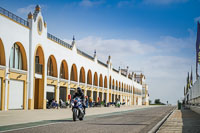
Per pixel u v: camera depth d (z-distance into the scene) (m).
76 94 15.50
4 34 24.16
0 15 23.42
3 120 14.73
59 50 36.66
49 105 34.16
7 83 24.89
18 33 26.64
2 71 24.03
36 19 30.12
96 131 10.10
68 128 10.98
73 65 43.00
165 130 10.88
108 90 63.72
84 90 47.25
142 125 13.02
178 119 18.62
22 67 28.50
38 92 32.56
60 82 37.19
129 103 92.81
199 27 23.09
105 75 61.62
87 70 48.69
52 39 34.91
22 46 27.72
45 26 32.66
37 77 30.78
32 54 29.36
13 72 26.02
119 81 76.25
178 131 10.52
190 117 21.22
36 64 31.09
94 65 52.94
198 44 23.06
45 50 32.56
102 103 56.00
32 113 22.11
